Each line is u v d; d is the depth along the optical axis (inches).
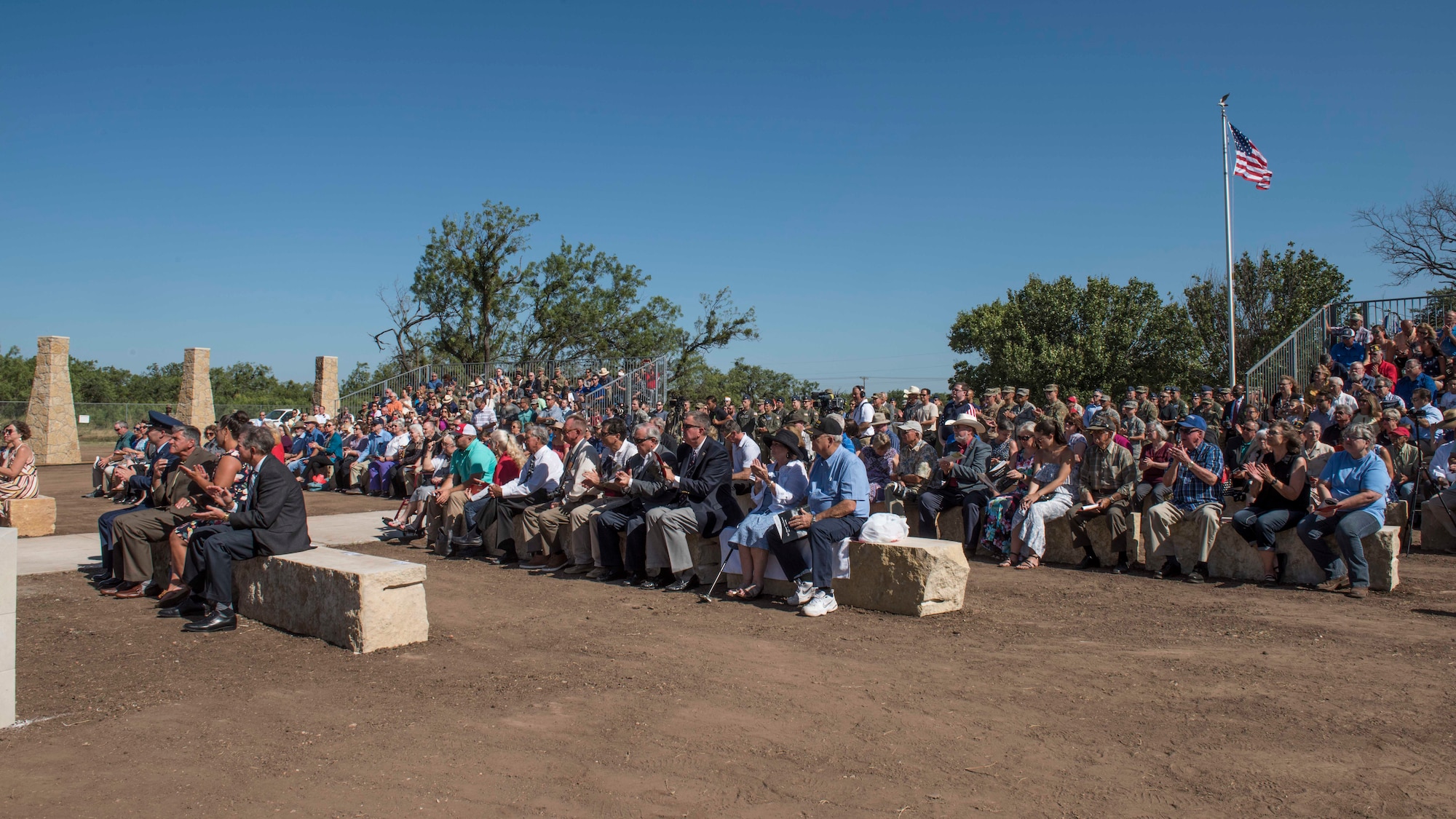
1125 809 133.0
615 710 180.2
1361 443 291.6
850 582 281.3
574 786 142.8
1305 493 304.8
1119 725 168.7
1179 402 631.2
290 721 175.6
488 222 1549.0
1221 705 179.3
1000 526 369.4
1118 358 1669.5
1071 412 566.6
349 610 230.2
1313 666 205.3
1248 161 771.4
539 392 939.3
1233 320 791.1
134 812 133.9
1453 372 502.9
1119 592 300.7
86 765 153.4
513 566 368.2
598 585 323.3
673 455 332.5
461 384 1099.9
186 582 262.2
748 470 342.0
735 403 864.9
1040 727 167.9
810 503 290.2
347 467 730.2
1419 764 147.9
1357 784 140.4
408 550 417.1
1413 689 187.6
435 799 137.8
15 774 149.6
